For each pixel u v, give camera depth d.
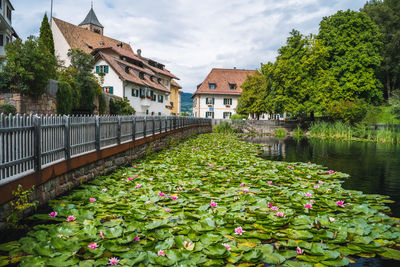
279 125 38.88
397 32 47.25
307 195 5.69
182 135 20.84
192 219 4.25
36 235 3.47
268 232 3.87
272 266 3.02
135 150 10.31
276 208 4.69
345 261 3.14
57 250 3.10
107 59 31.22
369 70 33.19
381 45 34.09
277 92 34.59
